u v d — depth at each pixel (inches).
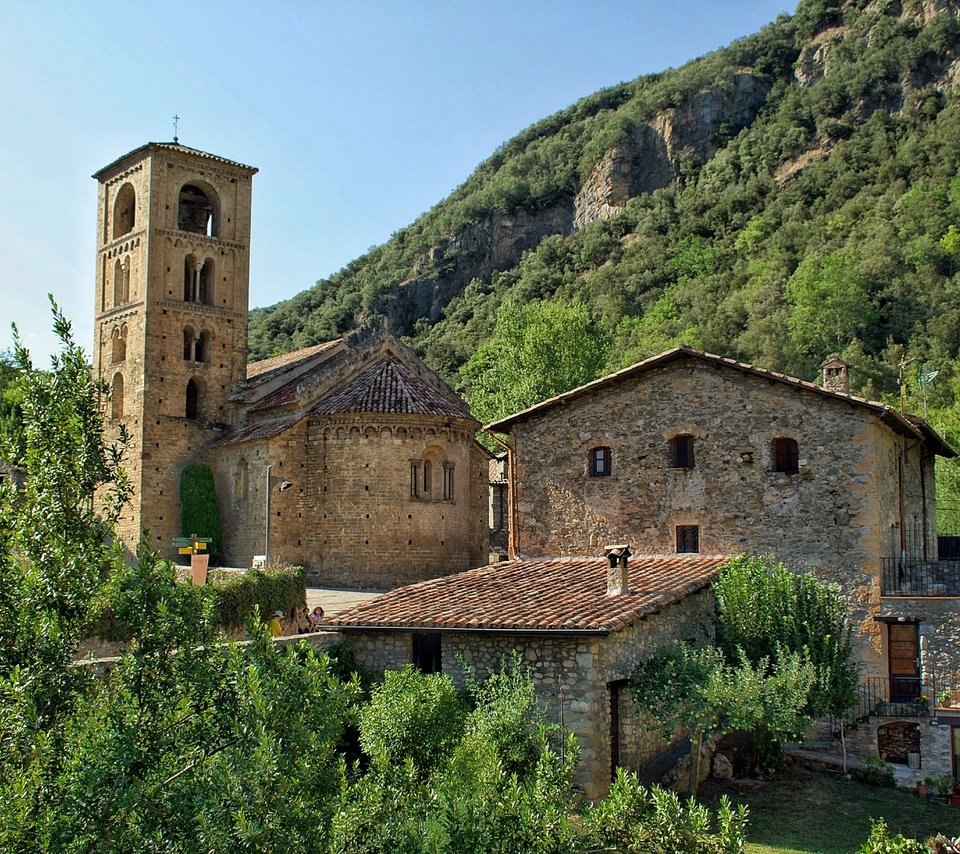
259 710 472.7
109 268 2199.8
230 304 2185.0
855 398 1102.4
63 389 525.3
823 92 6378.0
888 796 946.7
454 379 4439.0
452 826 521.0
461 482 1895.9
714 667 872.3
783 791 951.6
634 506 1233.4
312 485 1856.5
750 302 4170.8
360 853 480.7
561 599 948.0
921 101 5743.1
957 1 6471.5
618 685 901.2
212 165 2176.4
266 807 441.4
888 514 1175.0
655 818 595.8
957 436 2246.6
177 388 2082.9
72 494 510.6
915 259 4023.1
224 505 2017.7
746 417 1180.5
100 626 710.5
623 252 5807.1
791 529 1139.9
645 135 7145.7
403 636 968.3
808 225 4781.0
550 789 577.0
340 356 2111.2
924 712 1031.6
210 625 530.9
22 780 409.7
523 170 7810.0
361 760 848.9
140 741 465.7
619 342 4244.6
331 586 1801.2
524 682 846.5
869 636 1084.5
